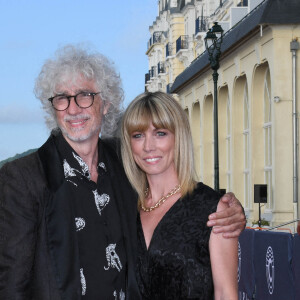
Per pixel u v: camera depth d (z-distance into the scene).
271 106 17.00
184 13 40.97
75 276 3.39
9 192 3.36
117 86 3.85
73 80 3.61
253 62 18.98
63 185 3.47
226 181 24.58
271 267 6.83
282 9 16.33
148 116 3.66
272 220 16.61
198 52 36.34
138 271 3.61
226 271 3.43
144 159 3.69
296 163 16.39
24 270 3.33
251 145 19.47
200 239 3.47
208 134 27.66
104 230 3.60
